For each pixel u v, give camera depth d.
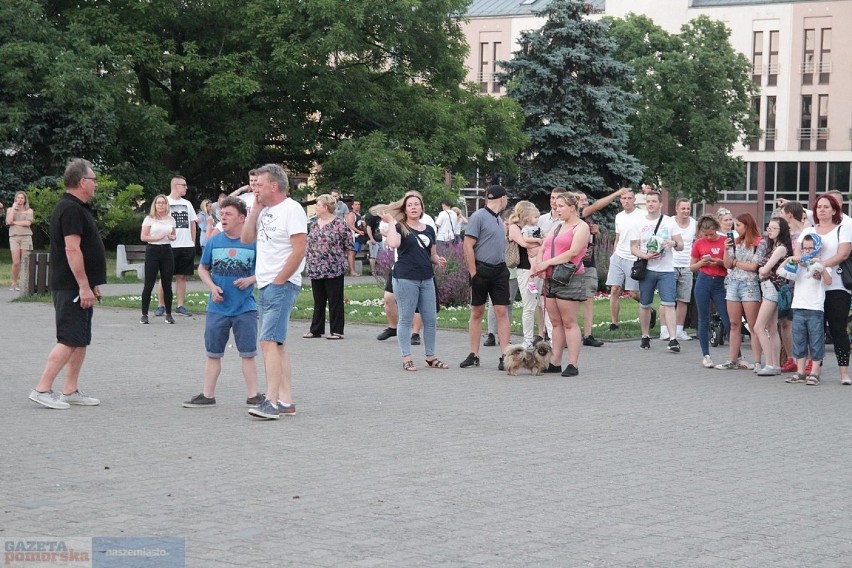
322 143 42.94
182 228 19.33
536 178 45.00
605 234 29.09
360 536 6.29
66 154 37.50
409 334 13.70
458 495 7.33
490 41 83.19
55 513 6.66
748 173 80.81
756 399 12.01
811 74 78.19
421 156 40.69
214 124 42.03
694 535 6.47
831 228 13.33
